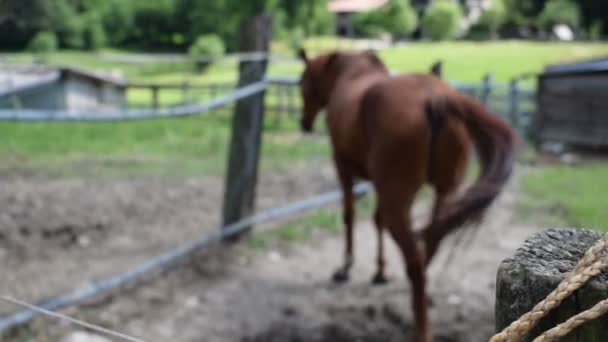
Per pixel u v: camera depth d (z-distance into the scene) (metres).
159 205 6.45
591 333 0.75
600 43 37.34
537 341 0.72
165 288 4.31
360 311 4.01
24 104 14.55
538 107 11.35
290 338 3.64
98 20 45.34
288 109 15.34
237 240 5.31
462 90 10.62
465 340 3.57
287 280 4.55
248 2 46.03
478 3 59.03
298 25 51.78
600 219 5.47
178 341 3.58
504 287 0.83
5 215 5.80
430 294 4.24
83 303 3.96
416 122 3.19
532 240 0.91
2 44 33.81
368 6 58.84
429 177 3.32
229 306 4.08
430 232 2.85
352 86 3.95
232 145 5.29
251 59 5.26
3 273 4.45
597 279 0.75
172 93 22.47
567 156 10.16
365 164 3.67
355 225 5.93
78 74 15.38
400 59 32.66
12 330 3.49
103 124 13.20
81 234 5.41
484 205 2.82
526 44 38.62
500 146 3.00
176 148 10.58
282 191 7.41
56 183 7.36
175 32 50.66
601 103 10.64
